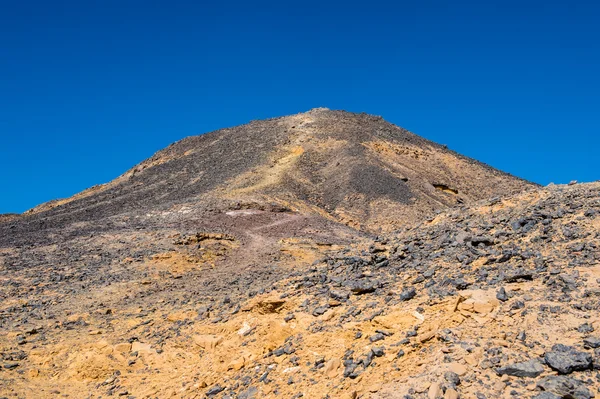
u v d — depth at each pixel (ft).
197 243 128.77
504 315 34.76
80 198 282.36
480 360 30.83
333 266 55.98
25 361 56.75
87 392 48.57
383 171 256.93
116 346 55.11
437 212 66.44
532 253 43.06
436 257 48.96
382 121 374.22
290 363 38.81
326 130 326.85
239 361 42.65
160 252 117.91
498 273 41.47
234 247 132.05
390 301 42.24
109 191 269.44
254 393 36.70
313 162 281.13
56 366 54.95
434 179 274.36
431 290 41.22
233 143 322.75
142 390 45.93
